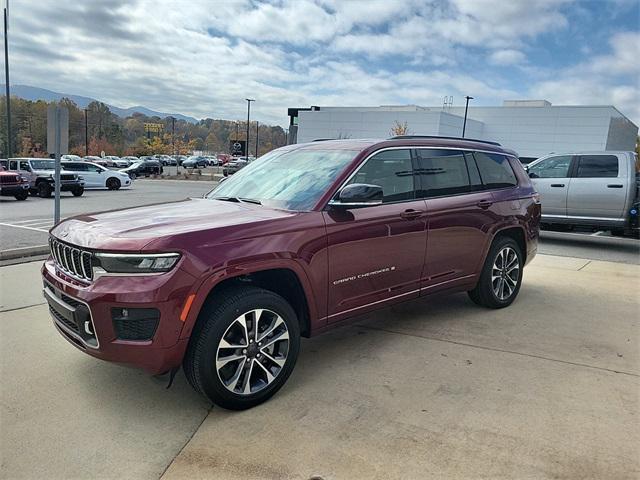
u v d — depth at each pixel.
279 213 3.55
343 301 3.78
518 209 5.41
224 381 3.12
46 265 3.56
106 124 107.25
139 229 3.11
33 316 4.95
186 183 36.12
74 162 25.67
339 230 3.66
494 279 5.30
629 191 9.42
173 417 3.12
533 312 5.34
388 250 4.04
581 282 6.81
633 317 5.20
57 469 2.61
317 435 2.91
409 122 47.50
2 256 7.61
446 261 4.64
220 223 3.24
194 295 2.92
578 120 48.47
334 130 52.38
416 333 4.64
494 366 3.89
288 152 4.62
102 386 3.51
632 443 2.84
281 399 3.35
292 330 3.41
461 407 3.24
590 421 3.07
